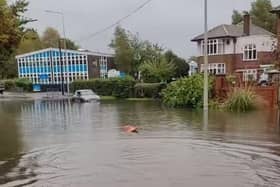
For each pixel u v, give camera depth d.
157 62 54.62
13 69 77.38
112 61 78.69
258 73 49.19
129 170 9.49
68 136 15.24
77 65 72.44
